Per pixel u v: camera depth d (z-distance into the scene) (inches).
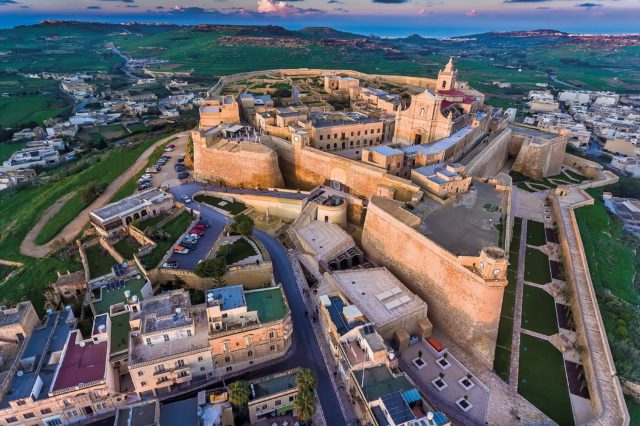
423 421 2282.2
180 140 7170.3
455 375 3090.6
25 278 4042.8
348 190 5049.2
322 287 3627.0
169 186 5290.4
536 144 6451.8
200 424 2384.4
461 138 5452.8
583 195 5807.1
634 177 7662.4
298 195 4877.0
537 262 4365.2
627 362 3097.9
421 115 5506.9
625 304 3774.6
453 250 3494.1
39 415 2522.1
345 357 2763.3
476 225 3897.6
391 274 3794.3
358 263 4347.9
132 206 4335.6
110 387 2647.6
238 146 5280.5
